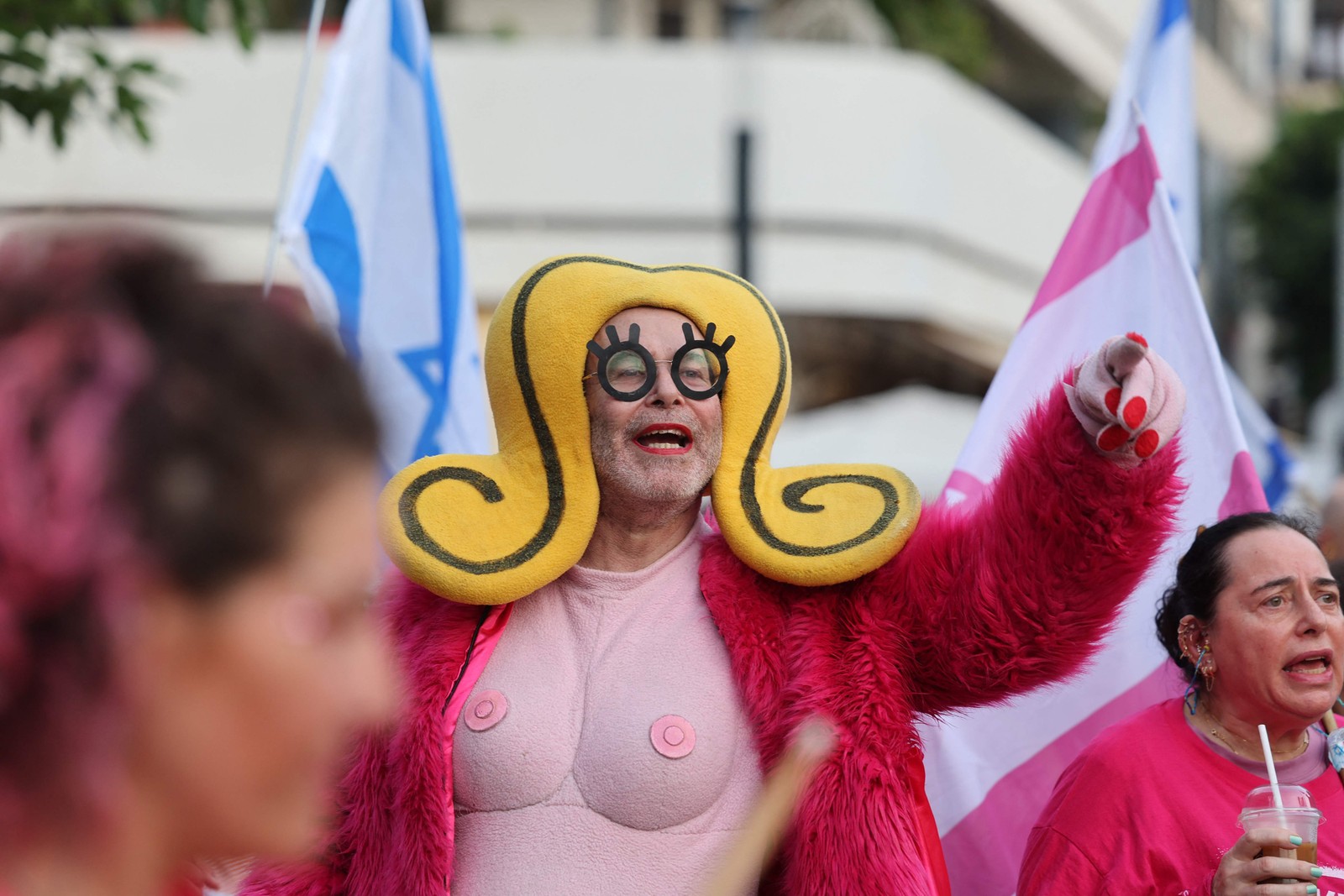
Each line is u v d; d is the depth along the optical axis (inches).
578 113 394.0
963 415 362.3
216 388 31.7
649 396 96.3
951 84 433.7
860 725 89.6
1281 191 869.8
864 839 87.1
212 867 44.3
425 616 98.4
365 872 93.2
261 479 32.0
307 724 34.6
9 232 33.9
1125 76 160.9
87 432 30.2
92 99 193.0
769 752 91.6
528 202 394.6
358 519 34.9
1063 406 87.4
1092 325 129.3
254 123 368.2
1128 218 130.1
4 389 30.6
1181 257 127.2
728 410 99.7
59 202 39.2
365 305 146.3
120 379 30.9
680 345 97.4
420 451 147.8
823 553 94.3
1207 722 104.7
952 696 94.3
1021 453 88.9
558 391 97.6
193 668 33.1
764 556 95.0
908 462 335.6
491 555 95.4
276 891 93.4
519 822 91.4
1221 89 812.6
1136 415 82.6
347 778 94.4
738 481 98.7
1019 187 478.0
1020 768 121.2
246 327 32.6
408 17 154.5
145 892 34.5
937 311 436.8
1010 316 485.4
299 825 35.8
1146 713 106.7
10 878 32.9
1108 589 88.0
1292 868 86.8
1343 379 756.6
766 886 93.8
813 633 93.7
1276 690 100.2
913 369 520.7
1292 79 1125.1
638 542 99.3
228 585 32.4
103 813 32.6
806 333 464.4
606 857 89.7
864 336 470.6
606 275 100.7
